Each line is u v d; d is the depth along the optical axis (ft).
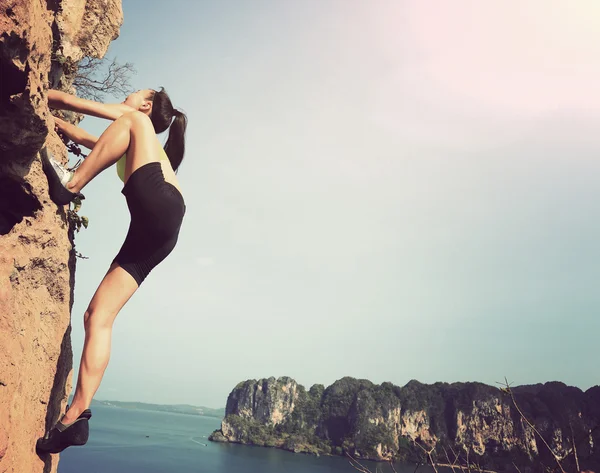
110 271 7.36
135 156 7.44
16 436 6.58
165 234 7.29
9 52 5.08
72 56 13.32
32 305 7.98
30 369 7.47
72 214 10.29
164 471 386.93
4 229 7.23
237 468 454.40
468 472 6.53
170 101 9.19
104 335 7.12
